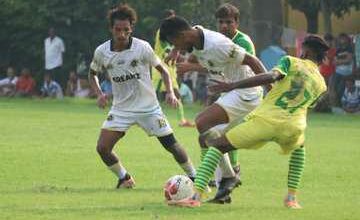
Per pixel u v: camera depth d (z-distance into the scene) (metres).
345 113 59.94
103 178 27.73
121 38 25.27
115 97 26.00
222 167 22.67
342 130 46.62
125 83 25.70
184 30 22.72
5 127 44.53
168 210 21.34
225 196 22.81
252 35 69.12
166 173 29.03
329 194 25.06
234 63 23.12
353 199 24.11
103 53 25.69
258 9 69.56
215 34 22.95
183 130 44.12
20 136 40.16
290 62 21.55
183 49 23.08
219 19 25.61
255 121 21.48
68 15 73.56
